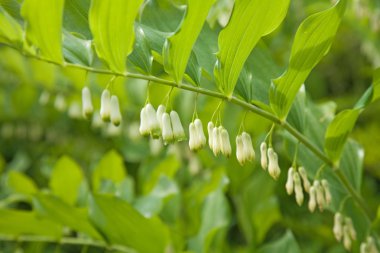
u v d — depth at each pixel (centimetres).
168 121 48
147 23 55
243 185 80
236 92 51
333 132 54
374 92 52
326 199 54
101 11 46
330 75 133
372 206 91
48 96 92
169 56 48
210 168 80
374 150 94
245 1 45
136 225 63
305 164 60
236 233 105
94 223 64
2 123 123
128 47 48
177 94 79
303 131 56
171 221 71
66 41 49
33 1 45
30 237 70
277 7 46
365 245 58
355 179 60
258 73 56
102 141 117
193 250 68
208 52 54
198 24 46
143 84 80
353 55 127
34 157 121
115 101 49
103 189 71
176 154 82
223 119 77
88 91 49
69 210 64
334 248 83
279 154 90
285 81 50
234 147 77
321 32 48
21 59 98
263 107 53
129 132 91
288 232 70
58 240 69
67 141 118
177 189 68
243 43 48
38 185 119
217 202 70
